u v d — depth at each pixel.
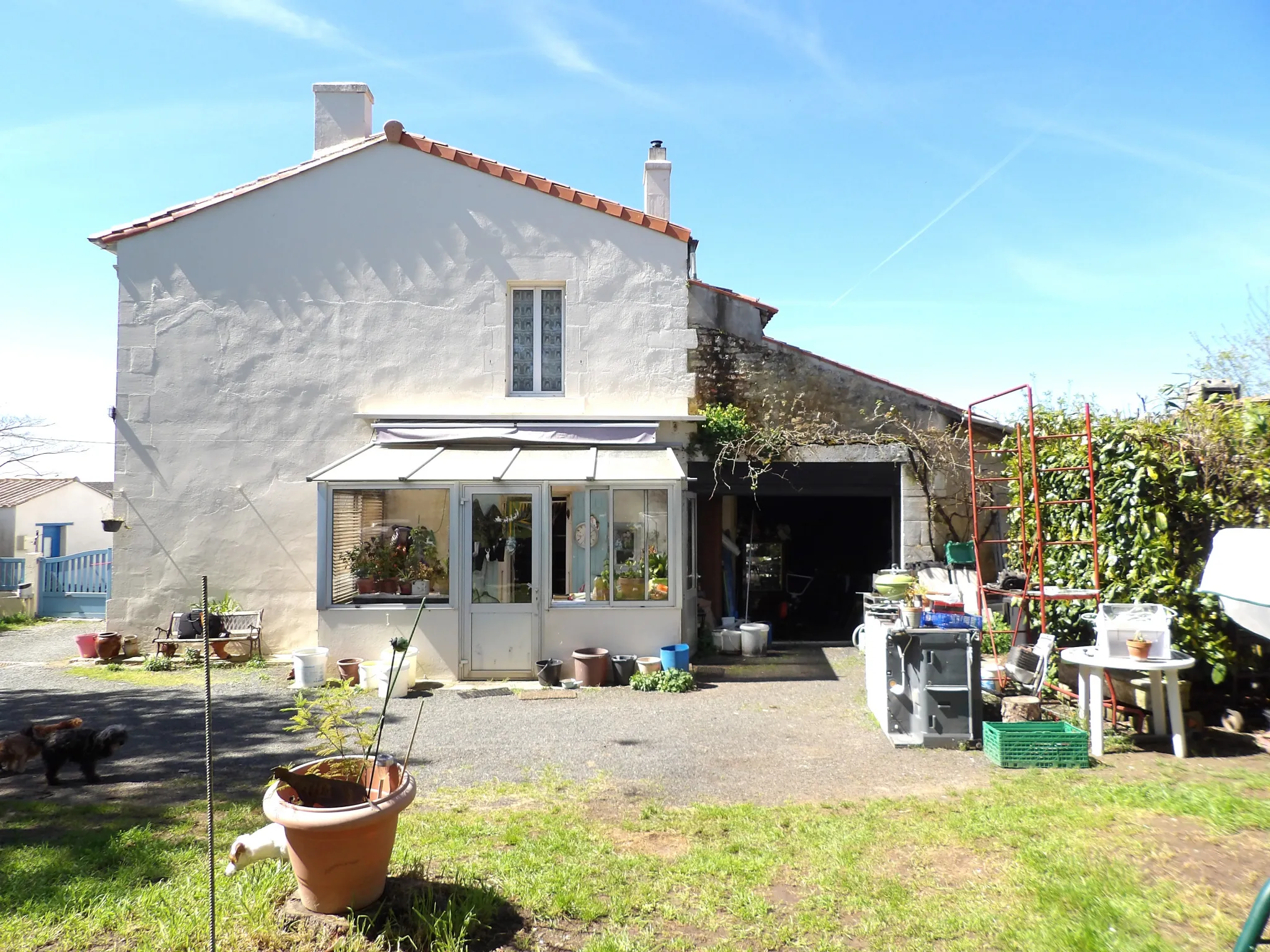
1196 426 8.38
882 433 13.18
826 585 17.11
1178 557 8.18
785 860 5.19
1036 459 9.09
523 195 12.87
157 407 12.57
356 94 14.34
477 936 4.27
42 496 26.61
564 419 12.54
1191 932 4.18
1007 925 4.34
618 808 6.22
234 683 10.91
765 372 13.38
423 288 12.78
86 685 10.89
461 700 9.88
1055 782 6.56
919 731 7.79
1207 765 6.89
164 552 12.48
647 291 12.88
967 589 11.77
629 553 11.18
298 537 12.55
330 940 4.12
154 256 12.64
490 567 11.09
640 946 4.19
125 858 5.23
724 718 8.91
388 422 12.52
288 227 12.74
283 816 4.09
